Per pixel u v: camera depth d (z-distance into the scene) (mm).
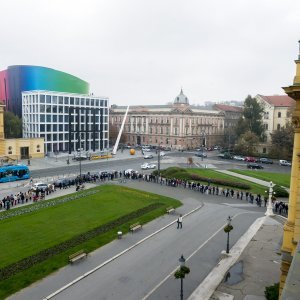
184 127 124938
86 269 26906
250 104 116750
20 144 85562
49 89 119250
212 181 61094
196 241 33938
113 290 24047
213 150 125062
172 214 42875
